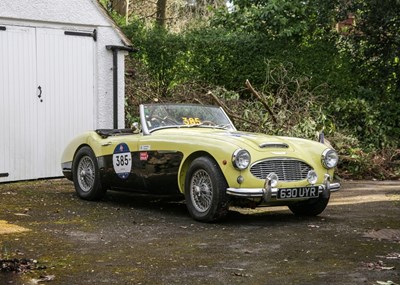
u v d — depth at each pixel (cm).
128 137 831
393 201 938
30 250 580
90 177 889
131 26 1593
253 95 1488
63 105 1159
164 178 779
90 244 609
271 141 742
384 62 1591
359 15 1602
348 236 656
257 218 771
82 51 1189
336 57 1603
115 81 1234
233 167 699
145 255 567
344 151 1351
